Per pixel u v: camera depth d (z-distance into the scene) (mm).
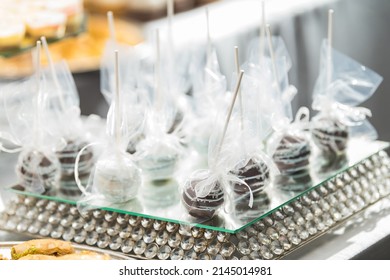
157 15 2758
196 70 1718
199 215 1294
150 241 1331
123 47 1759
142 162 1475
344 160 1499
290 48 2525
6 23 1957
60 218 1433
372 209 1482
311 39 2590
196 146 1589
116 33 2604
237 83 1269
